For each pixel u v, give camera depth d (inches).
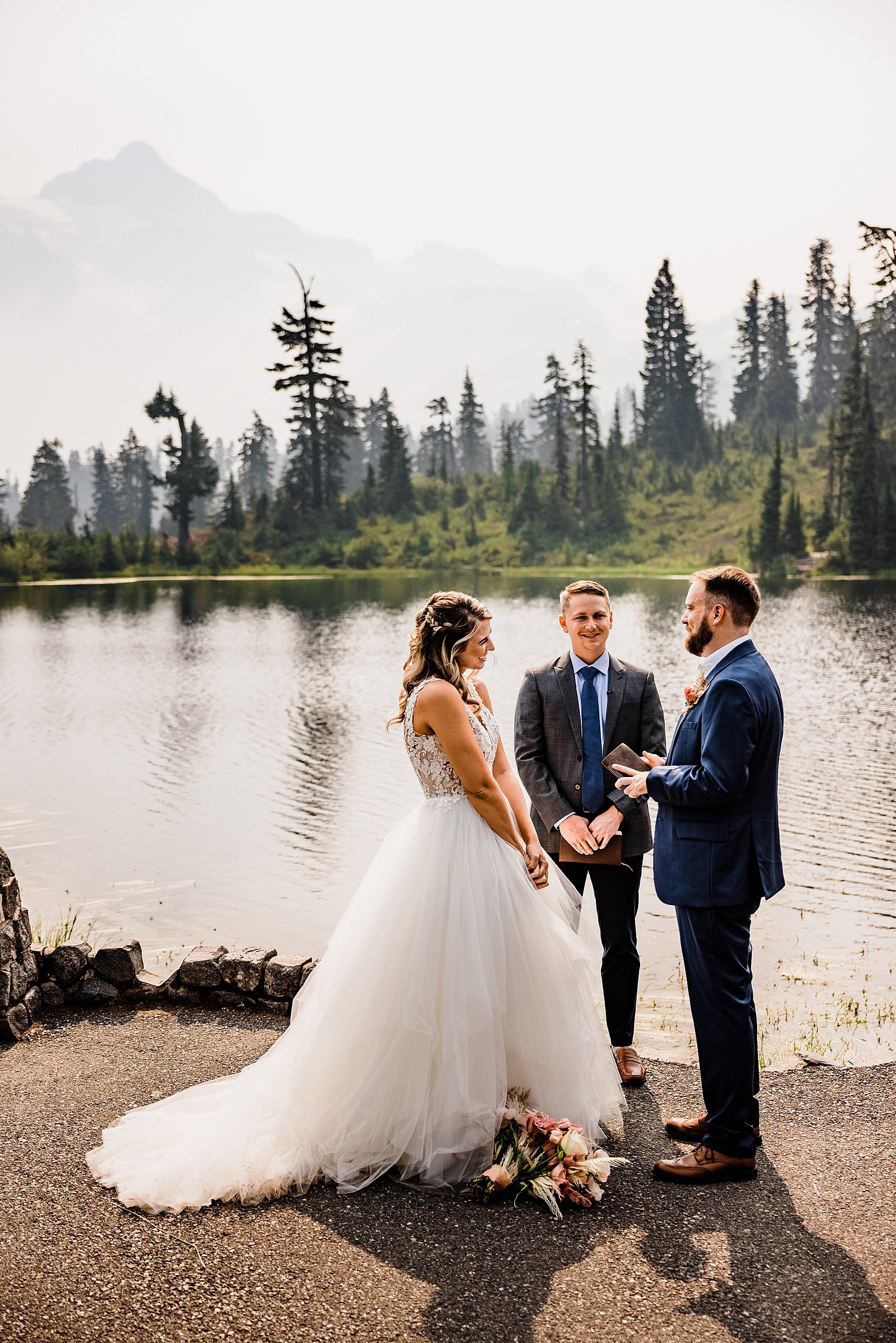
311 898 353.7
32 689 933.2
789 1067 158.1
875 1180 121.8
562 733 164.7
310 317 4097.0
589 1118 130.6
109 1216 113.8
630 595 2225.6
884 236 3486.7
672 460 4630.9
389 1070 124.4
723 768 124.6
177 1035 166.6
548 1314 97.7
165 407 3978.8
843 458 3427.7
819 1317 97.1
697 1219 114.6
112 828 455.8
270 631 1546.5
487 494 4343.0
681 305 4881.9
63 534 3705.7
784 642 1244.5
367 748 655.1
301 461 4163.4
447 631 135.3
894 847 406.9
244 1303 99.0
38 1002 176.1
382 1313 97.7
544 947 133.3
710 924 126.6
